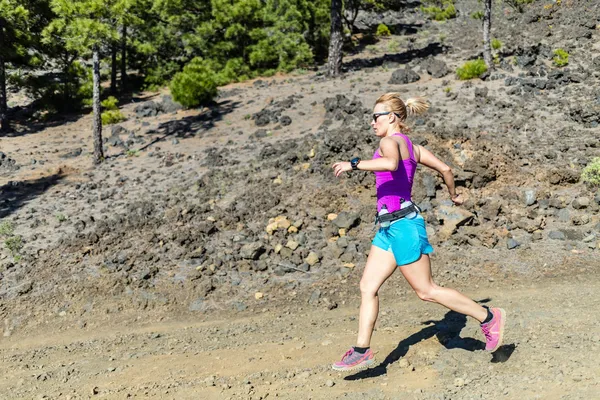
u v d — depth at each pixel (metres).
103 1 16.33
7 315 9.57
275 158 14.55
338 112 17.00
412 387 4.59
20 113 26.94
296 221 11.37
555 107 15.34
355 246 10.30
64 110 27.34
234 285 9.73
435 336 5.77
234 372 5.74
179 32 32.72
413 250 4.34
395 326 6.68
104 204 13.62
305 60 29.25
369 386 4.75
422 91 18.20
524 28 26.41
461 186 11.72
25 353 8.10
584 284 8.23
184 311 9.25
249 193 12.73
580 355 4.79
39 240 11.98
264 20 30.00
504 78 18.42
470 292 8.55
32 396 5.96
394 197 4.36
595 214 10.34
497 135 13.68
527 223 10.26
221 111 20.50
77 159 18.06
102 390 5.75
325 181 12.67
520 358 4.87
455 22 36.97
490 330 4.61
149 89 30.64
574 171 11.59
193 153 16.53
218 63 29.31
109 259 10.76
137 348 7.66
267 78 27.55
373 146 13.82
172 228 11.70
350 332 6.97
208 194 13.05
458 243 10.05
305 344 6.54
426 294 4.48
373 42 34.19
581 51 20.27
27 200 14.57
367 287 4.47
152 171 15.52
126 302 9.56
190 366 6.27
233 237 11.08
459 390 4.41
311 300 9.02
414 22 39.75
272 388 5.01
